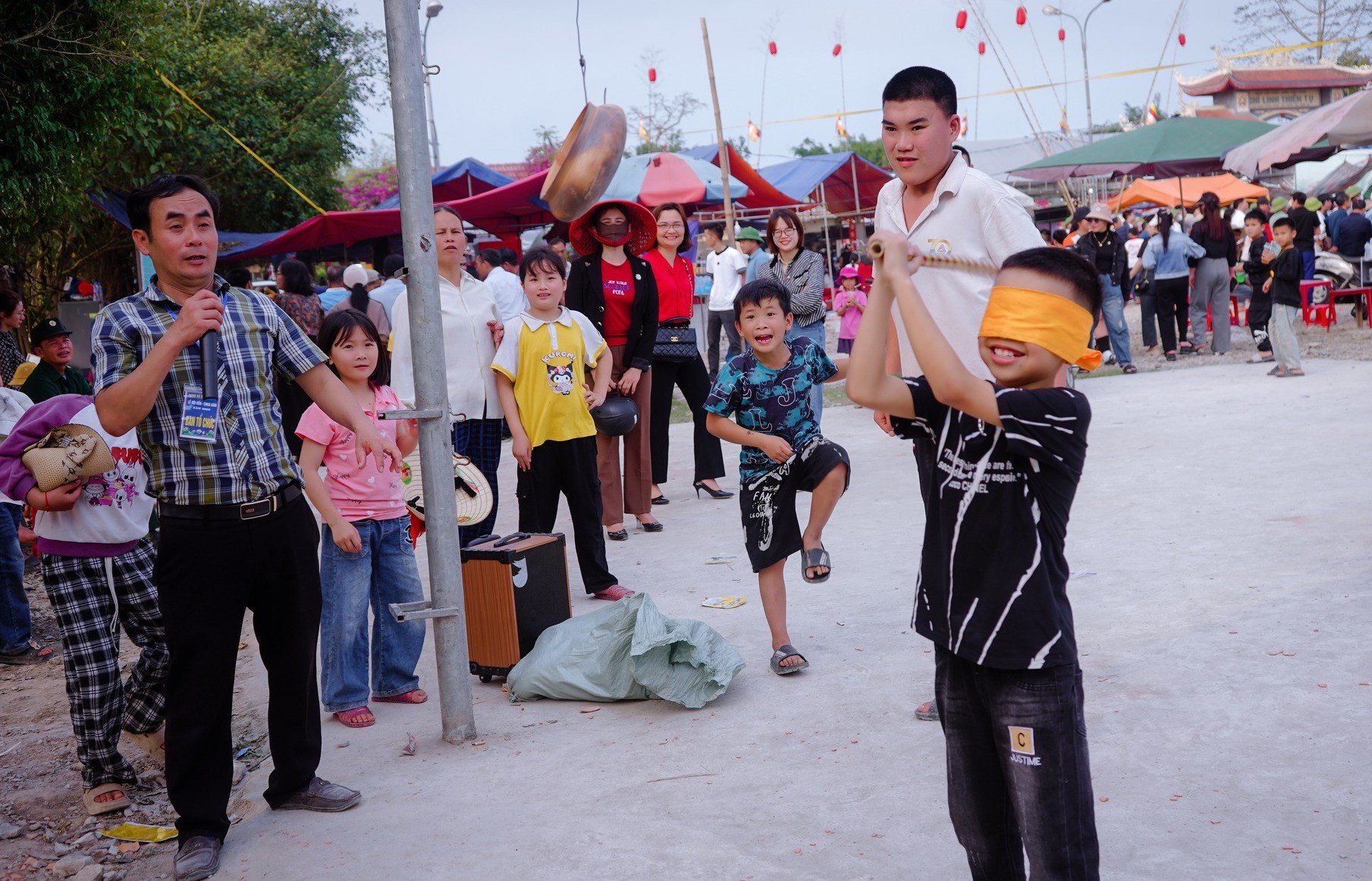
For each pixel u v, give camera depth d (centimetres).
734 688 453
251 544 346
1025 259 227
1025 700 231
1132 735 372
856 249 2828
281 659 366
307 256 2159
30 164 848
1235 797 326
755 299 452
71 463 384
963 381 220
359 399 466
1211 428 904
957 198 347
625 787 371
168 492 338
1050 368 228
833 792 353
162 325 333
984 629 232
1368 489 657
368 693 473
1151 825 315
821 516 457
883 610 534
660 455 836
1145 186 2505
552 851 330
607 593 598
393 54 398
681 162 1819
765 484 459
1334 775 333
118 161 1541
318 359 366
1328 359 1263
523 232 2194
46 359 729
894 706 418
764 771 373
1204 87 4672
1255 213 1256
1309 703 382
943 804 338
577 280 721
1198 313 1455
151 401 309
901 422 253
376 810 371
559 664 467
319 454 453
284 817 372
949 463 239
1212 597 498
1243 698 391
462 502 534
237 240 1823
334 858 338
